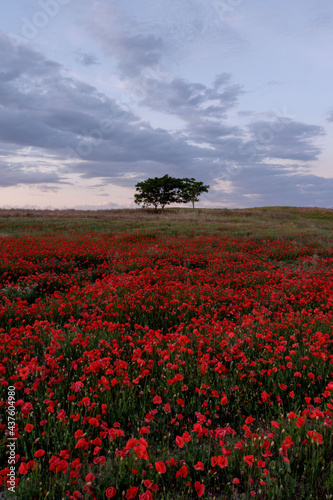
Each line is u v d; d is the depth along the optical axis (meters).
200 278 9.10
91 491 2.14
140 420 3.11
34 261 12.20
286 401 3.54
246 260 12.92
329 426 2.68
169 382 3.37
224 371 3.82
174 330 5.90
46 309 6.34
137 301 6.55
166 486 2.41
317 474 2.41
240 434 3.02
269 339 4.53
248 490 2.31
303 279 8.45
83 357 4.02
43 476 2.40
